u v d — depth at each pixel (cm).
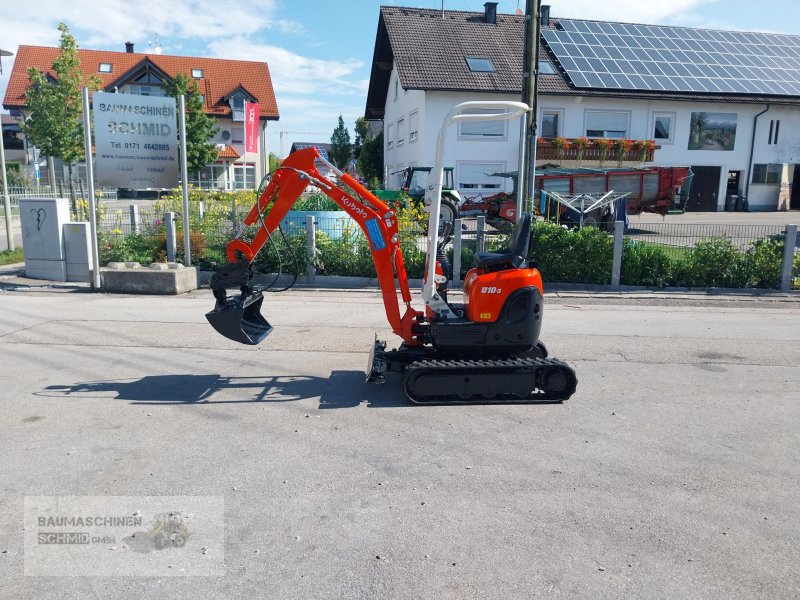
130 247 1307
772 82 3138
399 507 392
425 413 556
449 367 565
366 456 464
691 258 1233
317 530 366
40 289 1156
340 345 788
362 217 611
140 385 626
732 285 1230
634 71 3042
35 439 490
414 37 3006
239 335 610
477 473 438
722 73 3150
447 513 385
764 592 313
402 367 616
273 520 376
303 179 614
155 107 1205
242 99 4438
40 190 2550
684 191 2189
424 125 2812
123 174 1202
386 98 3581
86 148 1107
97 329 852
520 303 584
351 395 602
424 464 452
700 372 684
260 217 626
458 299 1093
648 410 566
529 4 1141
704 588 315
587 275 1229
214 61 4722
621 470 445
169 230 1260
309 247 1234
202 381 641
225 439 494
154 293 1129
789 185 3225
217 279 618
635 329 889
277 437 499
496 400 580
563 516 382
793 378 664
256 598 307
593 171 2136
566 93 2862
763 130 3150
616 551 346
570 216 1905
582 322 935
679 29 3431
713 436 507
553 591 312
